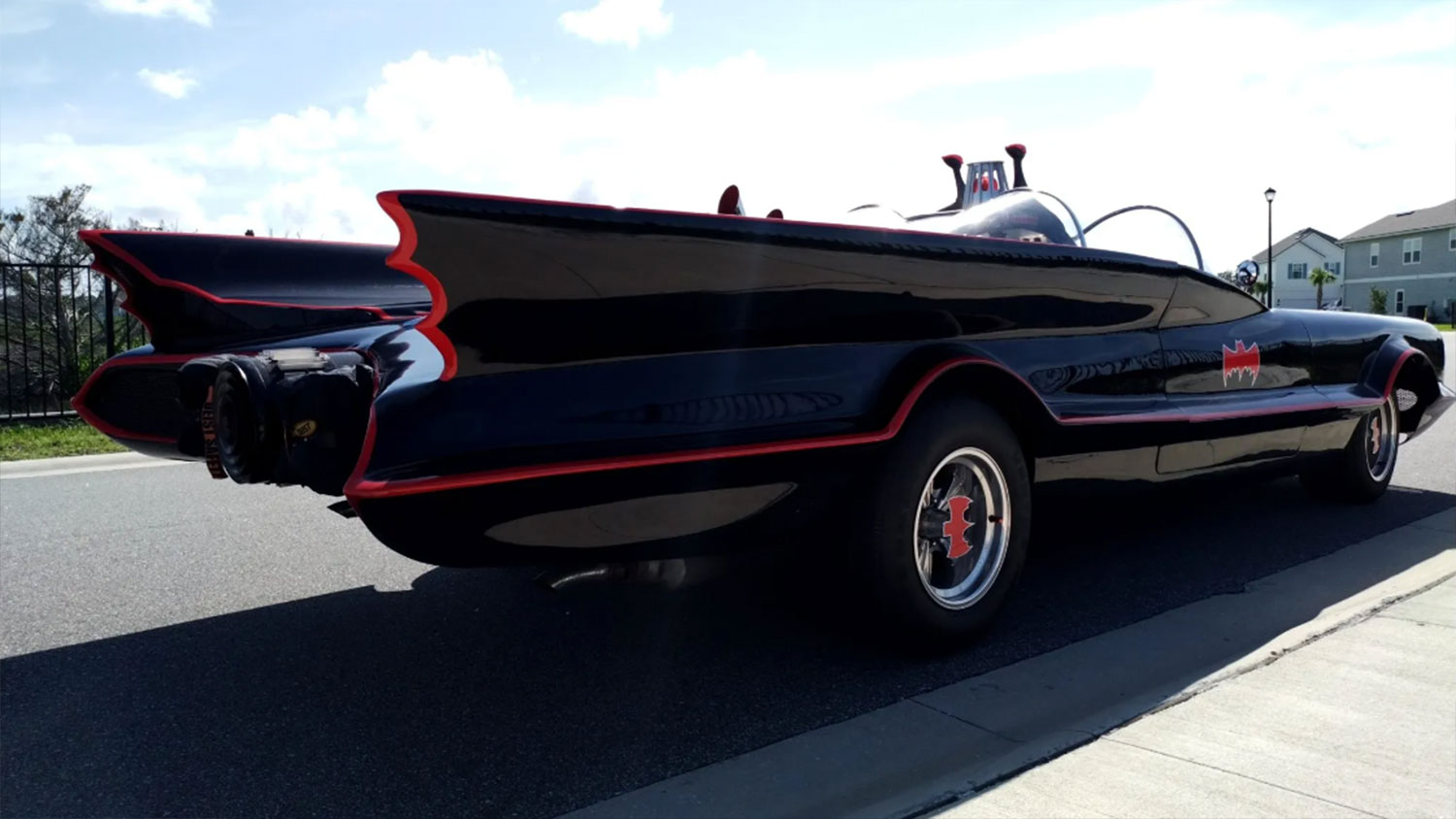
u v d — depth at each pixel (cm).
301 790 227
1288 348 431
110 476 652
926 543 294
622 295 235
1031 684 279
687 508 246
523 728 258
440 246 211
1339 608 336
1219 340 396
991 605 304
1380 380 477
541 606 359
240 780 232
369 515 216
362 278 388
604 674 293
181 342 366
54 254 1231
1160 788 212
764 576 377
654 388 241
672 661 302
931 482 288
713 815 211
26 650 321
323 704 275
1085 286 335
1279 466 432
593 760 239
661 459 236
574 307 230
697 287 244
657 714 264
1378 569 390
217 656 313
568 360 234
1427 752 226
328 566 420
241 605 367
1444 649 290
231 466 272
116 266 356
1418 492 548
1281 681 269
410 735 255
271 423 256
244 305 352
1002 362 309
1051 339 331
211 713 270
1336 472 490
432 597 373
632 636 325
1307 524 468
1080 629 325
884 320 281
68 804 222
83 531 486
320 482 256
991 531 306
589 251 226
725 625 333
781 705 268
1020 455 306
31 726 263
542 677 291
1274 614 335
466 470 218
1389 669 276
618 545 244
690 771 232
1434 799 206
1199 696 260
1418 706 251
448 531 221
